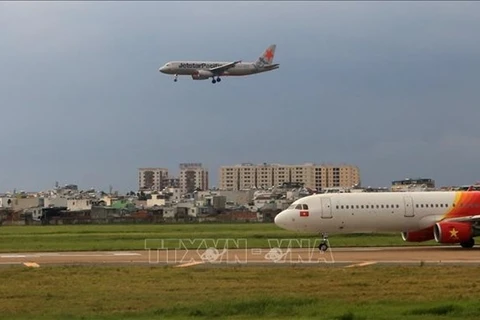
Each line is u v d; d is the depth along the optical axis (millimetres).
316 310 42938
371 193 93312
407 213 92062
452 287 51844
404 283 54188
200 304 45375
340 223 91188
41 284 56281
